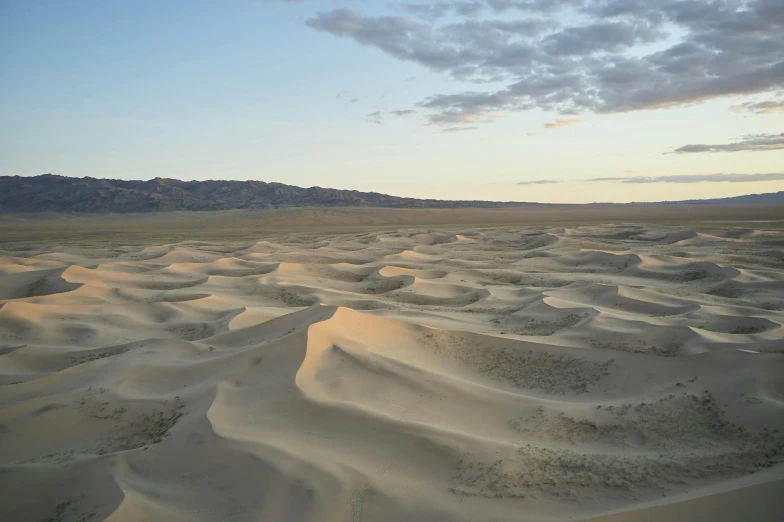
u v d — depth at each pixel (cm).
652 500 1121
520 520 1062
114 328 3091
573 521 1033
